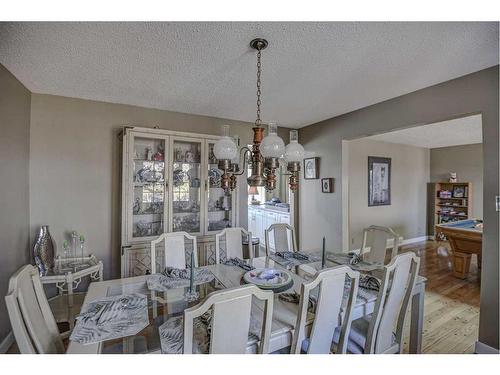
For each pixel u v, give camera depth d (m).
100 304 1.38
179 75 2.13
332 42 1.64
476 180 5.50
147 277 1.82
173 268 1.93
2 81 1.95
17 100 2.21
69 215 2.66
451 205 5.81
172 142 2.83
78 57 1.83
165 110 3.08
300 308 1.13
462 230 3.47
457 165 5.76
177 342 1.08
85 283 2.71
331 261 2.17
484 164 2.01
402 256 1.41
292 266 2.05
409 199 5.79
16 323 0.91
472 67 1.99
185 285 1.66
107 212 2.82
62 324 1.78
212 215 3.20
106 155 2.81
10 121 2.09
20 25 1.46
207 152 3.02
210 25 1.47
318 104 2.88
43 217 2.55
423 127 4.09
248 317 1.00
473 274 3.77
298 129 4.09
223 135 1.75
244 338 1.01
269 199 5.74
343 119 3.29
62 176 2.63
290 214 4.16
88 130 2.73
